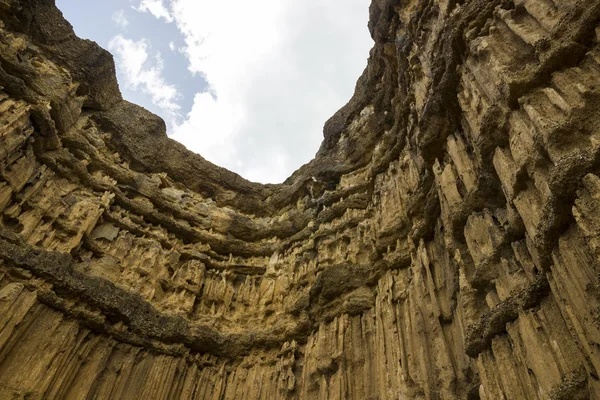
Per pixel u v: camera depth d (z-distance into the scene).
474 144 12.83
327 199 28.52
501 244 11.09
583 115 8.40
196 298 25.56
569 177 7.77
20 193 21.17
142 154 29.78
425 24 20.42
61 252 20.84
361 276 20.97
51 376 17.53
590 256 7.20
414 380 14.59
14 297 17.72
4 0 23.94
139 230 26.00
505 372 9.73
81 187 24.83
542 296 9.12
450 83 14.55
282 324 23.42
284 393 20.45
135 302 21.95
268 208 32.59
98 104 28.25
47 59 25.98
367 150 28.97
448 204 14.26
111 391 19.22
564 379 7.83
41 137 22.97
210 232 29.33
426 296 15.88
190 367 22.33
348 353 18.55
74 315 19.48
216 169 33.31
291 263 26.67
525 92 10.16
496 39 12.22
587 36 9.12
